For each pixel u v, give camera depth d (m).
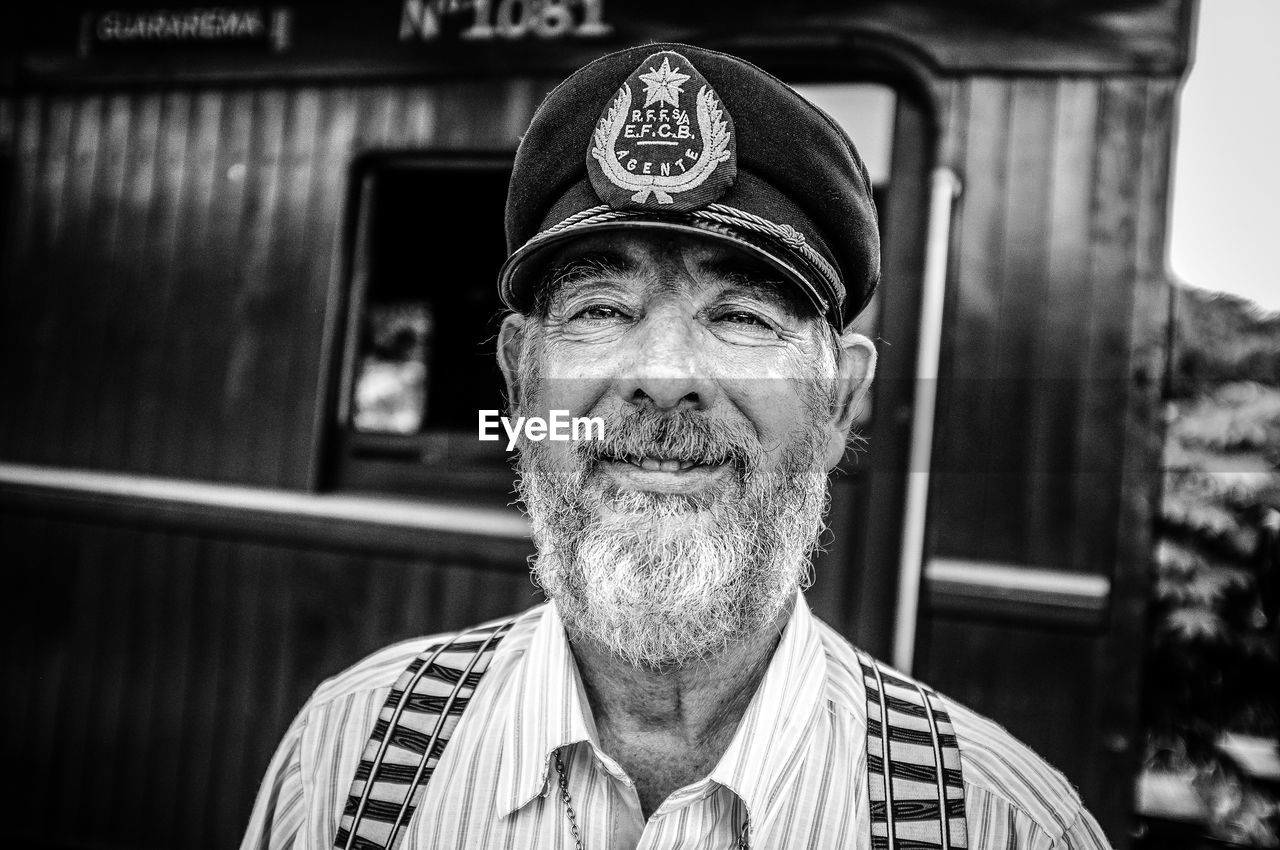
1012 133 1.92
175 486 2.36
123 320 2.42
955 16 1.94
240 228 2.35
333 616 2.26
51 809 2.38
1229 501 3.14
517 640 1.05
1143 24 1.88
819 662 0.99
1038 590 1.89
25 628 2.43
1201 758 3.17
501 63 2.18
